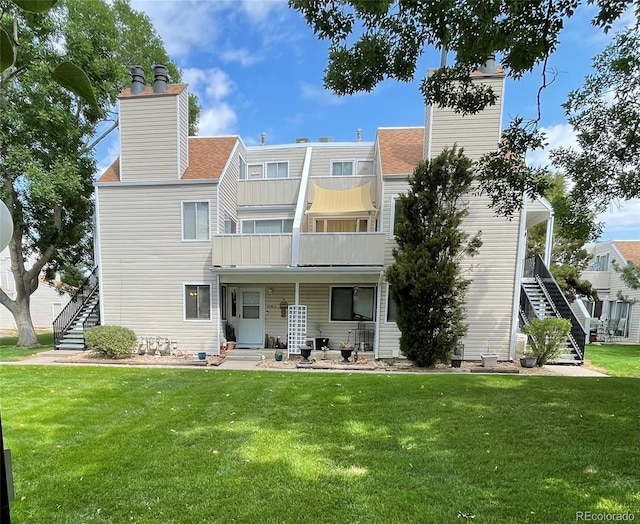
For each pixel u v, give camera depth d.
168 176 10.88
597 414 5.01
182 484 3.31
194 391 6.48
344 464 3.67
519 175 5.08
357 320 11.89
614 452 3.85
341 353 9.98
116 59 13.23
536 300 11.32
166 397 6.08
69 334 11.58
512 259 9.84
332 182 12.51
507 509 2.91
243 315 12.38
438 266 8.53
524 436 4.29
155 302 10.99
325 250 10.30
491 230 9.84
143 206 10.94
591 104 5.64
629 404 5.46
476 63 3.42
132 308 11.03
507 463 3.64
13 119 10.20
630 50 4.94
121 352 9.82
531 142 4.73
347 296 11.94
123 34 14.37
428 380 7.21
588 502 2.98
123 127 10.91
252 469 3.57
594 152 5.82
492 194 5.93
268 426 4.72
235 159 12.51
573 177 6.06
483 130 9.62
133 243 10.99
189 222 10.89
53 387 6.74
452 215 8.61
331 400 5.87
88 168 13.39
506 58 3.14
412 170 10.34
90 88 0.86
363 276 10.47
